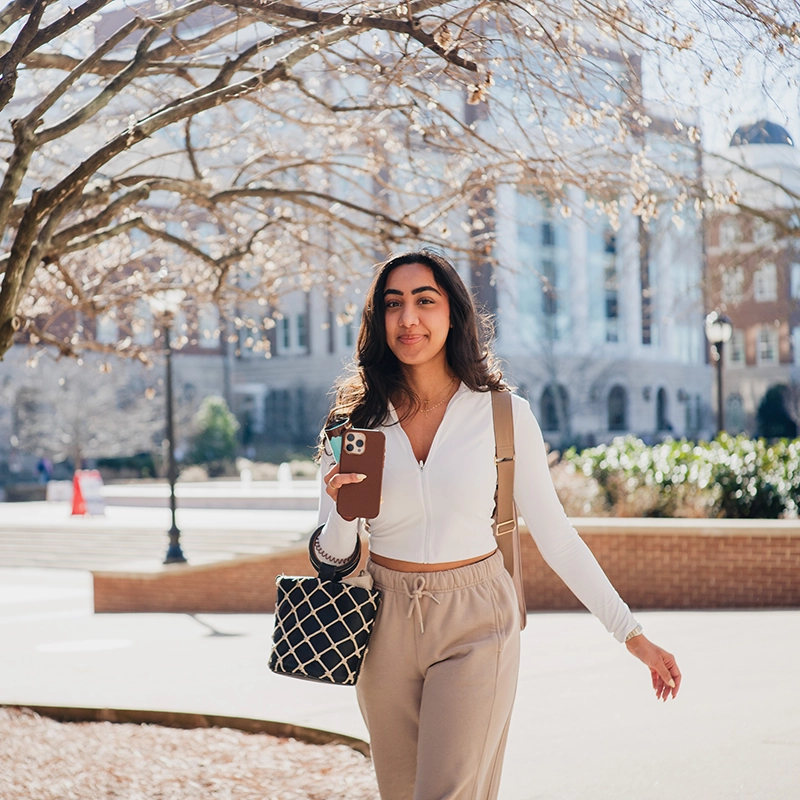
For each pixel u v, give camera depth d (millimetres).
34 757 5152
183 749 5277
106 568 13234
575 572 2824
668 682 2748
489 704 2652
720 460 12320
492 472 2779
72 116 4312
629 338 54594
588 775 4527
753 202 14820
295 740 5406
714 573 10547
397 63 4598
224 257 6203
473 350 2828
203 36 4734
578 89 4582
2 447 42344
